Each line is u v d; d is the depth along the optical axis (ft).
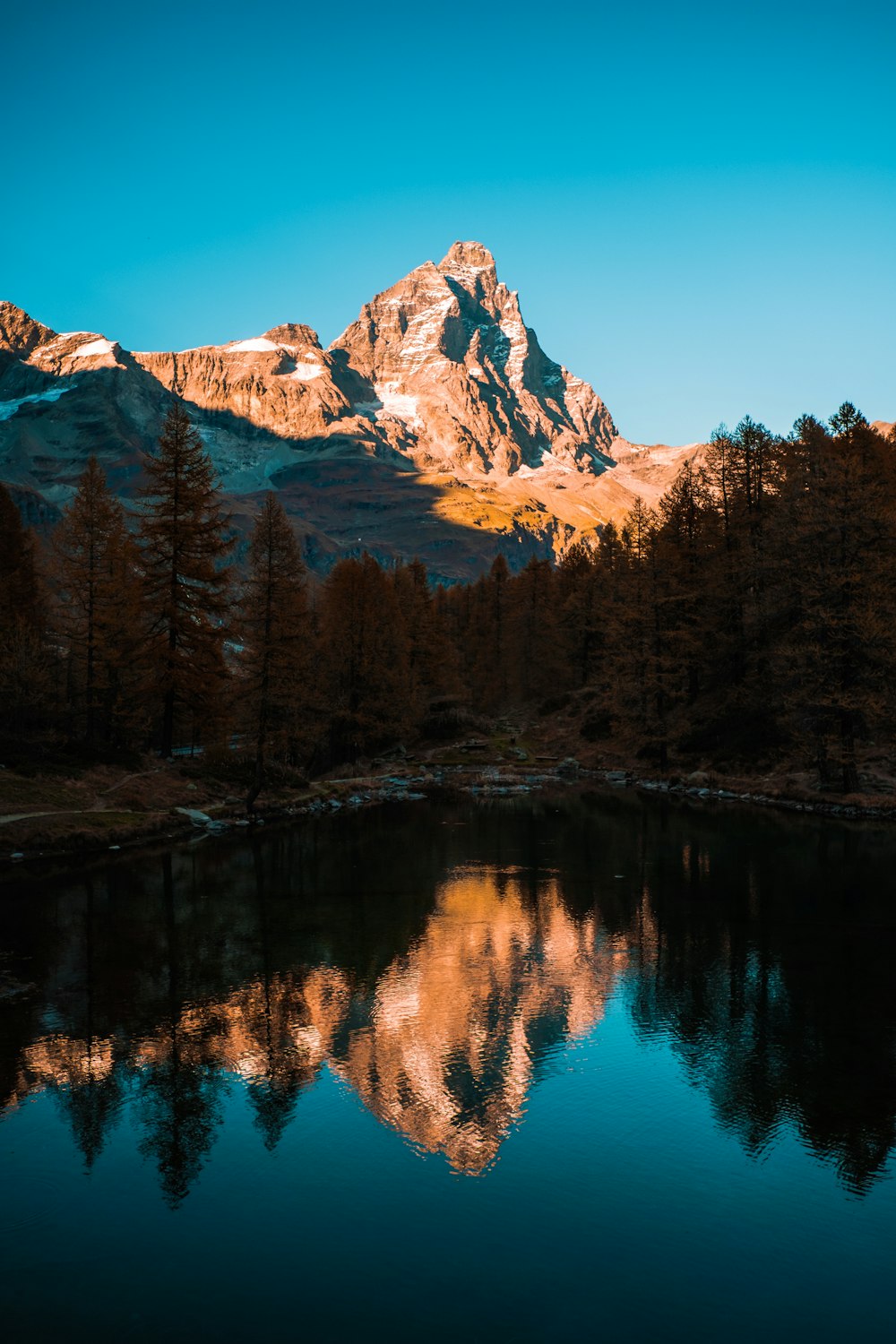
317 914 92.17
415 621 302.04
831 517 154.71
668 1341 31.78
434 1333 32.22
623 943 80.64
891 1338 32.01
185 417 167.22
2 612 188.03
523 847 129.39
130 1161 44.57
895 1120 47.83
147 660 169.27
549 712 306.96
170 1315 33.32
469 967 74.59
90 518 167.12
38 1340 31.99
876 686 152.25
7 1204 40.91
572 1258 36.76
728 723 205.26
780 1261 36.58
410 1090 51.83
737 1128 47.14
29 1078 53.62
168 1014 63.82
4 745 147.84
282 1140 46.47
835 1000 65.31
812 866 110.11
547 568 331.98
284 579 169.68
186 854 124.88
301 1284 35.22
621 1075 53.47
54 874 110.83
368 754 264.72
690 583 222.48
